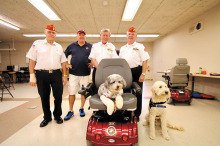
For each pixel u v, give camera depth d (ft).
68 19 14.58
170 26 17.35
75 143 5.05
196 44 14.14
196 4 11.17
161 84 5.21
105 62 5.65
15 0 10.43
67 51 7.89
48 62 6.09
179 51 17.56
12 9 12.06
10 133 5.82
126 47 7.18
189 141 5.11
